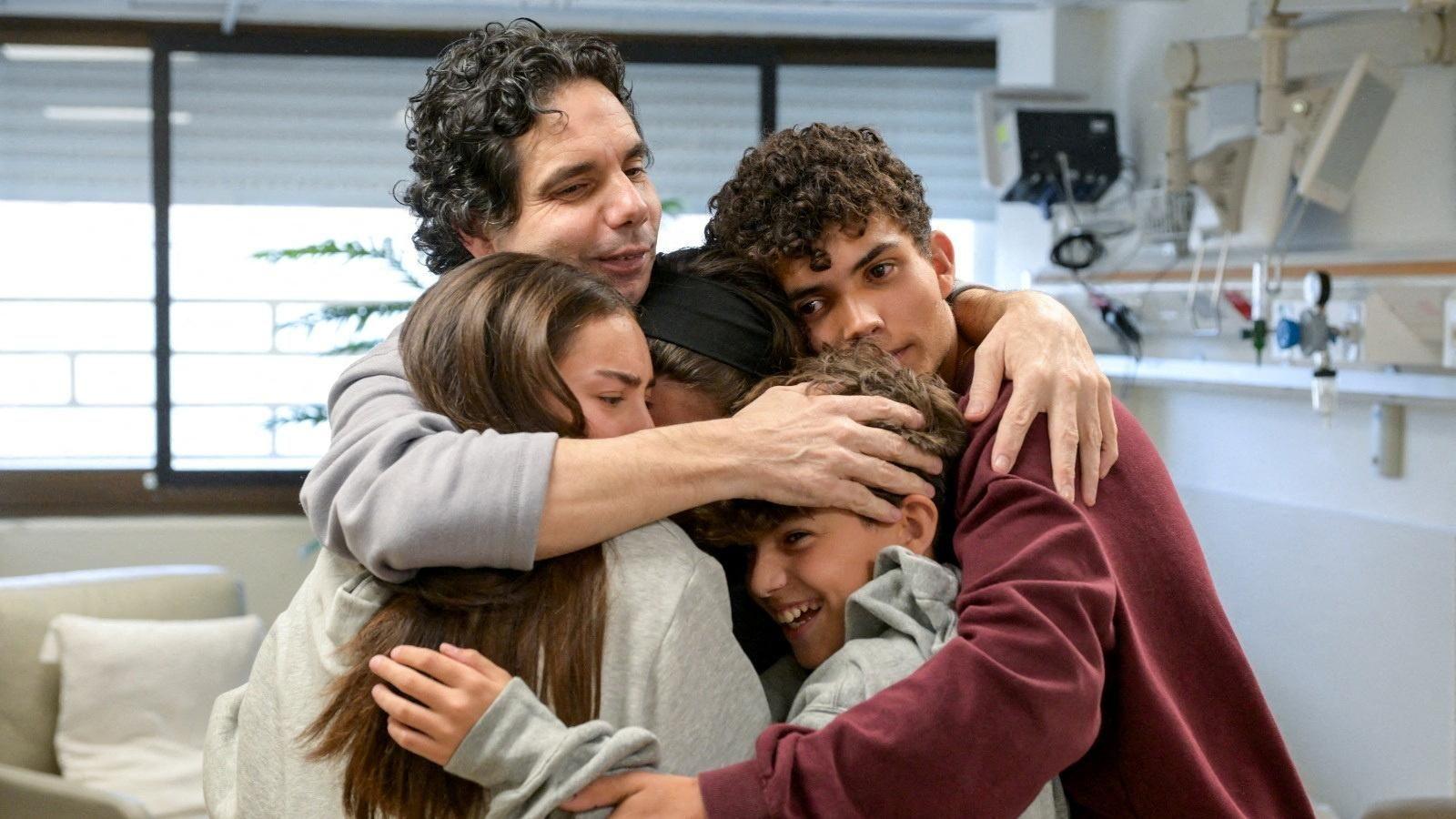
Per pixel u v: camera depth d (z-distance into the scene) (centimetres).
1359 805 335
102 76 524
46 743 379
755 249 139
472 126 144
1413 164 332
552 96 143
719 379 135
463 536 110
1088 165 445
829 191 134
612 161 144
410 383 125
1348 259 323
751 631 141
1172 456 445
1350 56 330
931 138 552
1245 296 366
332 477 118
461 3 479
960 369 151
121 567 518
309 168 532
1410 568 319
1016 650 110
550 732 107
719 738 116
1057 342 135
